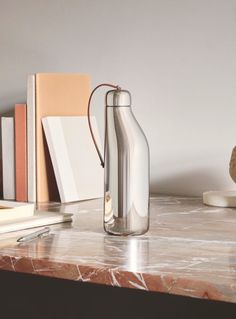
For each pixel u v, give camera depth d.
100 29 2.23
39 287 2.26
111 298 2.13
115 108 1.57
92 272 1.31
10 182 2.13
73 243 1.51
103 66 2.23
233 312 1.98
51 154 2.05
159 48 2.14
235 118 2.05
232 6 2.02
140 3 2.15
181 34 2.11
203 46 2.07
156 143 2.18
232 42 2.03
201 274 1.25
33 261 1.38
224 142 2.07
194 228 1.66
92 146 2.17
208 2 2.06
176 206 1.97
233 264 1.32
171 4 2.11
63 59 2.30
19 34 2.38
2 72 2.43
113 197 1.58
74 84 2.17
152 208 1.94
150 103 2.17
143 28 2.16
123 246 1.48
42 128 2.07
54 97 2.11
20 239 1.52
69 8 2.28
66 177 2.07
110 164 1.57
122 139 1.55
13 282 2.31
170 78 2.13
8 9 2.40
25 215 1.71
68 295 2.21
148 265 1.32
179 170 2.15
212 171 2.10
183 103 2.12
